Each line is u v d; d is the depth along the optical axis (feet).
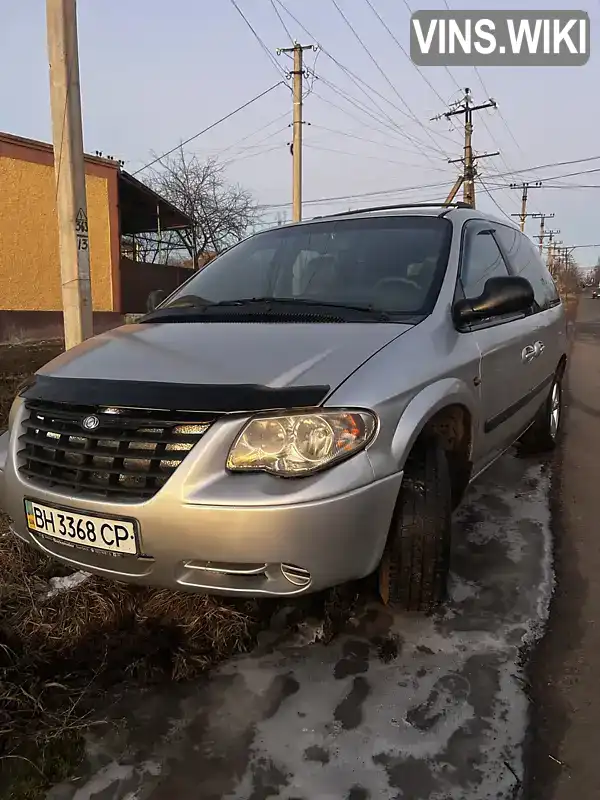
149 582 6.40
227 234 91.40
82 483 6.47
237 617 7.54
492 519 11.16
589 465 14.65
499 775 5.49
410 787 5.37
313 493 5.98
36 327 44.39
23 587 7.97
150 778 5.51
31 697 6.18
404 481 7.27
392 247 9.78
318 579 6.21
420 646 7.32
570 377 29.91
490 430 9.66
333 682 6.72
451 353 8.05
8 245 42.52
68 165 15.64
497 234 11.88
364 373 6.66
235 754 5.76
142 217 65.72
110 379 6.84
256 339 7.48
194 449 6.07
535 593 8.52
